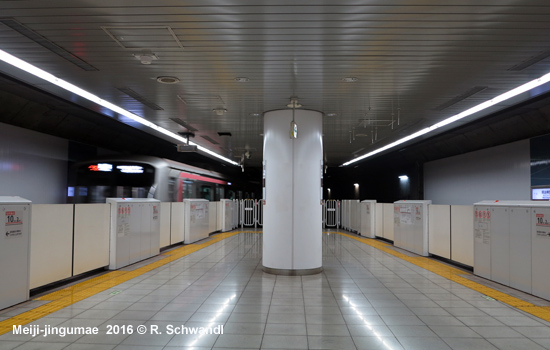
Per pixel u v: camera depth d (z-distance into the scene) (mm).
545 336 4793
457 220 9859
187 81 7613
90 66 6832
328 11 4816
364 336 4770
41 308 5883
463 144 18094
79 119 14930
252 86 7859
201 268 9461
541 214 6562
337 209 22875
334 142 15625
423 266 9875
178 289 7219
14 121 12609
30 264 6418
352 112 9984
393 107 9492
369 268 9578
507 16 4906
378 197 33188
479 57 6301
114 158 13719
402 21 5086
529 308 6012
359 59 6426
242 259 10891
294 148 9070
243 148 17688
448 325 5199
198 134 13820
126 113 10445
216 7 4734
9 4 4652
